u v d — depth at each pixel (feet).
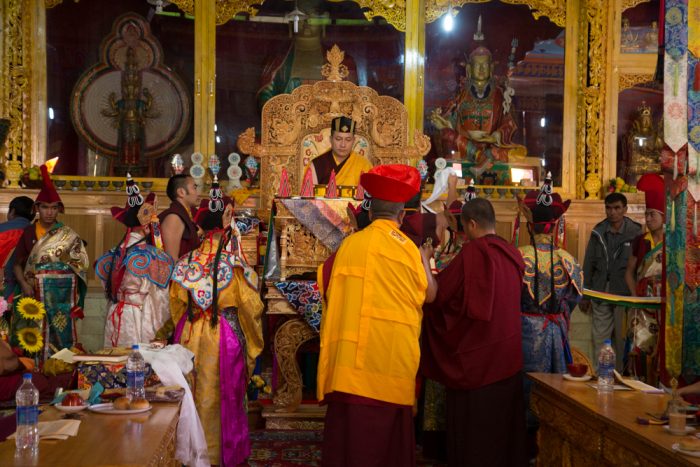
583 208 29.63
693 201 13.51
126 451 9.29
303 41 30.01
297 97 24.49
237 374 15.72
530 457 17.17
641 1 30.50
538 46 30.58
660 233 21.79
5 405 18.44
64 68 29.14
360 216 17.78
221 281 15.58
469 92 30.32
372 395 12.76
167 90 29.63
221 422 15.38
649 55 30.53
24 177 27.96
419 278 13.14
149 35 29.55
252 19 29.94
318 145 24.48
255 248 23.06
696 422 11.24
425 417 17.70
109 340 16.81
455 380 14.67
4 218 27.89
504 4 30.53
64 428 10.09
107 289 17.19
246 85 29.91
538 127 30.58
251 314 16.02
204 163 29.58
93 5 29.35
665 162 13.57
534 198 17.03
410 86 30.07
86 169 29.19
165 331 17.07
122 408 11.33
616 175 30.63
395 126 24.52
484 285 14.40
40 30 28.94
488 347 14.56
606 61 30.40
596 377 14.43
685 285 13.62
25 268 22.53
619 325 25.35
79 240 22.95
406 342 12.94
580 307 26.91
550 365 16.67
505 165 30.40
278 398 19.27
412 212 18.88
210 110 29.66
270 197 24.34
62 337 22.30
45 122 28.94
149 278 16.76
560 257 16.71
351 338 12.90
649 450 10.34
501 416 14.65
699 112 13.37
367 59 30.09
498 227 29.78
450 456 15.05
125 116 29.40
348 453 12.76
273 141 24.47
